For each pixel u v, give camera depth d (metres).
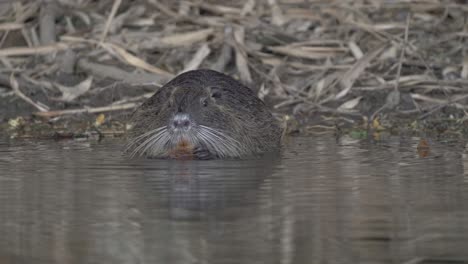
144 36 17.50
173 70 16.80
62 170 11.52
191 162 12.25
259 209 9.31
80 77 16.84
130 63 16.72
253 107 13.66
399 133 14.67
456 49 17.16
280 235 8.38
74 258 7.79
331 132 14.88
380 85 16.23
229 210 9.27
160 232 8.50
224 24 17.64
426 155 12.46
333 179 10.76
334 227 8.62
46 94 16.31
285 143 13.88
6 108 15.97
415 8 18.25
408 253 7.88
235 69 16.80
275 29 17.61
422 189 10.19
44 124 15.38
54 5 18.09
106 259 7.75
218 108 12.98
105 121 15.47
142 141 12.99
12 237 8.39
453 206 9.41
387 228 8.61
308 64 17.06
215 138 12.70
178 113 12.59
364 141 13.86
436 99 15.90
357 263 7.62
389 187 10.30
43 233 8.51
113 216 9.09
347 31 17.61
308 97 16.05
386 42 17.02
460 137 14.19
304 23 17.95
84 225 8.77
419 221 8.84
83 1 18.66
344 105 15.78
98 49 17.25
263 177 10.95
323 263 7.60
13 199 9.84
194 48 17.25
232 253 7.86
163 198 9.83
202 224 8.76
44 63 17.08
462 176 10.91
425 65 16.47
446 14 17.95
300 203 9.54
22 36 17.78
